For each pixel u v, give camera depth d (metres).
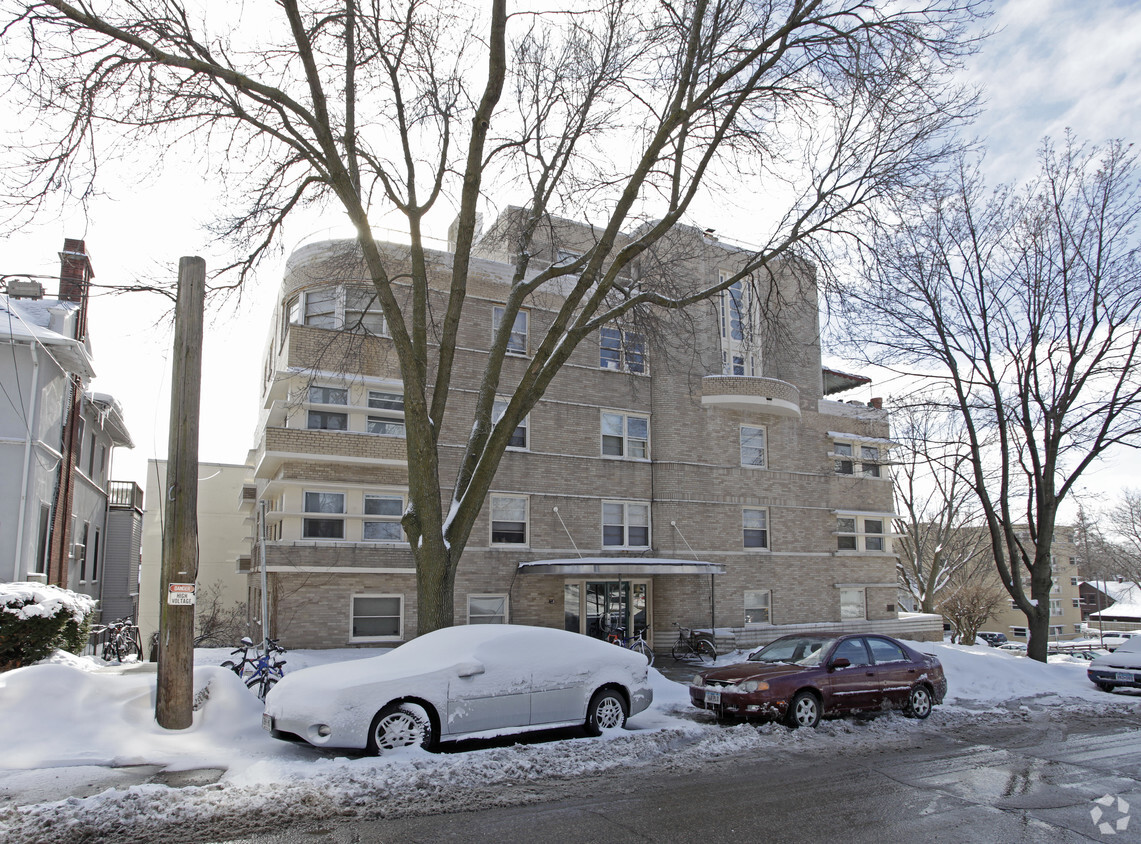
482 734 8.92
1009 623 65.56
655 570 20.59
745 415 26.20
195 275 9.85
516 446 22.03
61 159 11.04
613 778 8.09
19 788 7.02
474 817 6.64
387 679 8.50
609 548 22.95
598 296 12.59
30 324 17.69
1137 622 73.88
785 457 27.00
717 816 6.82
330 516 19.09
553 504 22.23
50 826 6.04
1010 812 7.02
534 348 22.73
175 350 9.72
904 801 7.36
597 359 23.75
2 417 16.56
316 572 18.67
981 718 12.24
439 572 11.20
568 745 9.09
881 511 29.27
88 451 23.67
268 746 8.87
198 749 8.56
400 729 8.45
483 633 9.70
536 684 9.37
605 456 23.42
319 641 18.67
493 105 11.89
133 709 9.38
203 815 6.43
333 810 6.70
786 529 26.55
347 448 19.06
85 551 23.44
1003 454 21.28
